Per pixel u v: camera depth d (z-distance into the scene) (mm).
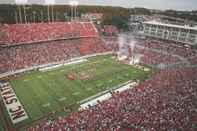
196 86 40188
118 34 106375
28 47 64000
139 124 27422
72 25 84375
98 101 39125
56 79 50250
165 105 32094
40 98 40469
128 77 53500
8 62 54438
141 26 115312
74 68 58719
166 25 96312
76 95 42219
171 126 26406
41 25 75938
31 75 52531
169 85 40938
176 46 85125
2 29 66062
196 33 86375
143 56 71250
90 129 27125
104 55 74250
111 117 29703
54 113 35281
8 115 34469
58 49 67750
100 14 138750
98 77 52562
